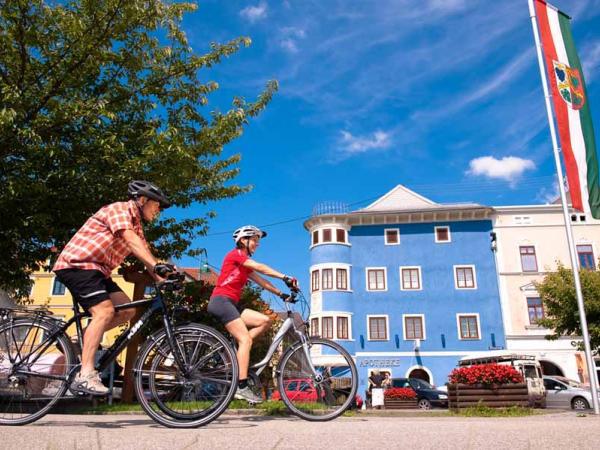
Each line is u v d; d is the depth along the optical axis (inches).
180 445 91.4
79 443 91.0
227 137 478.6
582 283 815.1
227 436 93.2
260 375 176.4
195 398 139.2
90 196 390.3
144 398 137.9
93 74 406.3
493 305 1262.3
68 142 386.9
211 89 474.0
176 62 447.8
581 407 780.0
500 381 426.0
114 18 378.3
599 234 1274.6
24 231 382.9
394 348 1264.8
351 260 1339.8
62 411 299.4
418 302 1291.8
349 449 92.0
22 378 137.6
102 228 140.8
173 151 393.7
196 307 481.7
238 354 166.9
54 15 368.5
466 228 1328.7
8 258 405.1
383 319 1293.1
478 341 1242.6
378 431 95.9
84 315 141.6
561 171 361.1
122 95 430.3
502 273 1274.6
